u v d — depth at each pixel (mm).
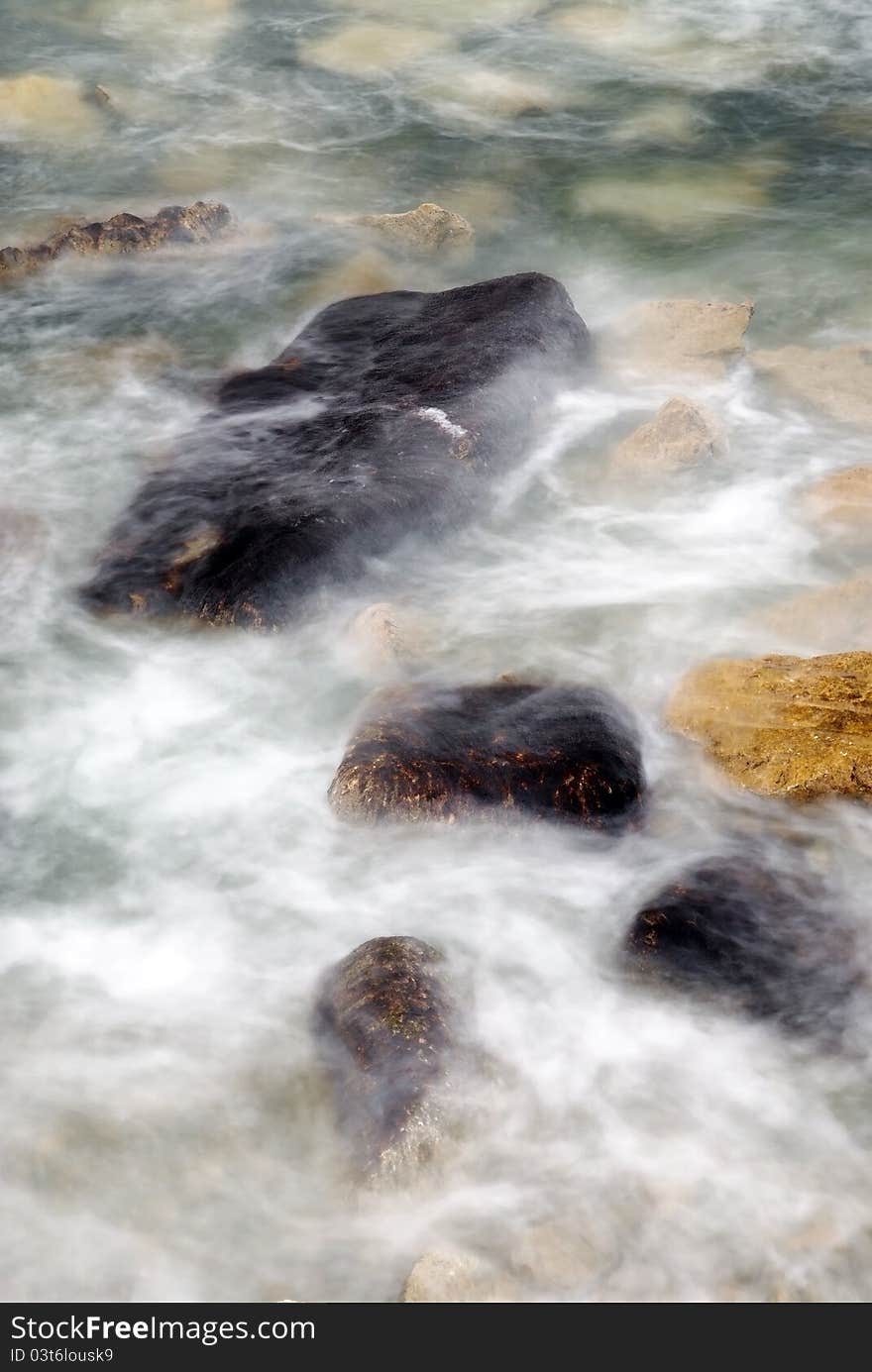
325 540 10797
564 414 13203
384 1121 6832
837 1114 7234
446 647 10391
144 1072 7484
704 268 16781
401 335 13734
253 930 8367
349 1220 6730
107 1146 7113
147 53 23500
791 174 19312
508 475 12195
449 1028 7266
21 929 8414
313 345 13961
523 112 21359
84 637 10672
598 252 17266
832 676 9359
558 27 24578
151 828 9125
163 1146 7109
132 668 10391
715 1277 6496
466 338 13203
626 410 13383
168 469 12172
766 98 21812
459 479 11664
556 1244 6520
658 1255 6570
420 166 19594
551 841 8648
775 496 12266
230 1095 7340
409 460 11648
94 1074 7480
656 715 9703
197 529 11273
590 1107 7230
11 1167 7027
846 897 8281
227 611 10484
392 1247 6633
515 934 8211
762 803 8898
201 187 18844
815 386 13656
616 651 10383
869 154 19859
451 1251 6422
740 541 11734
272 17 25188
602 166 19578
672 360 14109
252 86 22312
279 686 10156
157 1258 6672
